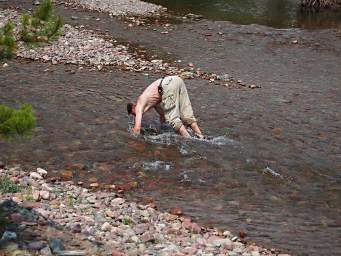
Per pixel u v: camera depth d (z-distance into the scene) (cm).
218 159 1270
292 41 2877
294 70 2319
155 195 1069
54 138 1323
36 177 1085
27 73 1903
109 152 1266
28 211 857
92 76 1930
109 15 3231
